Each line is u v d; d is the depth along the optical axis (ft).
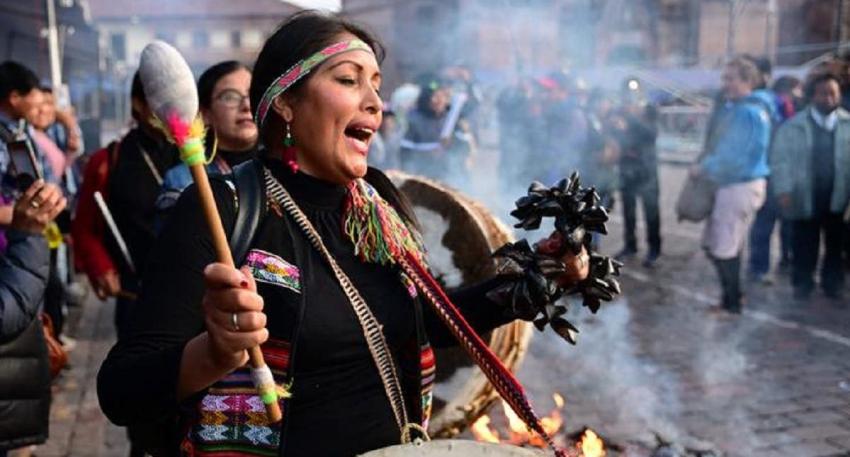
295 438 4.78
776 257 28.22
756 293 22.88
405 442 5.06
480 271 9.53
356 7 121.70
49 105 16.06
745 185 19.89
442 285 9.77
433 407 9.28
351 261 5.06
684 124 73.46
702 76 76.02
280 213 4.88
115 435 13.50
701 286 23.79
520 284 5.26
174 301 4.49
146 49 3.74
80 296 22.53
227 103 9.43
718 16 95.96
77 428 13.78
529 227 5.26
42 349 8.91
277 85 4.89
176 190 9.43
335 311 4.82
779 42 79.15
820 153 21.24
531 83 30.71
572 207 5.19
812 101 21.24
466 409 9.16
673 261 27.84
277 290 4.69
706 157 20.97
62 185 16.15
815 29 74.28
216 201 4.75
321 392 4.83
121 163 11.41
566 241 5.15
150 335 4.42
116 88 103.55
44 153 13.71
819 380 15.25
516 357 9.20
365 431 4.92
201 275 4.56
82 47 80.12
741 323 19.58
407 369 5.32
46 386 8.96
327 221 5.07
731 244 20.21
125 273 11.57
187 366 4.03
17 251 7.95
